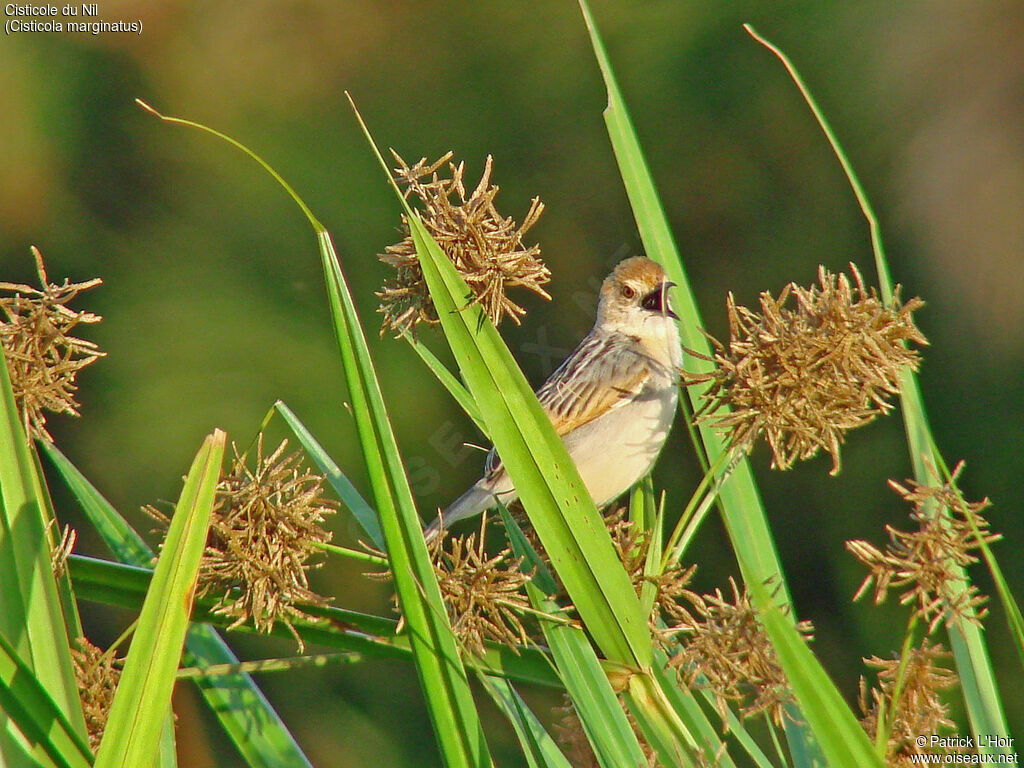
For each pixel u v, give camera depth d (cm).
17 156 1331
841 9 1114
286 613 538
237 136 1297
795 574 1114
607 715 486
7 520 469
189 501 430
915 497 448
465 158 1205
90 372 1285
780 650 386
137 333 1281
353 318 471
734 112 1139
